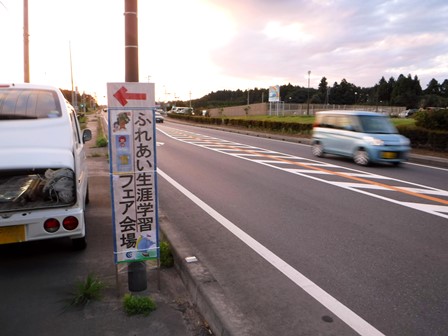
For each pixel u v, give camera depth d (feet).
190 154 48.85
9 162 12.57
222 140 71.97
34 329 10.11
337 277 13.79
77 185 13.71
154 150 11.28
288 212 21.98
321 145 46.78
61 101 16.12
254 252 16.03
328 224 19.80
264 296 12.35
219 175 33.65
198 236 17.92
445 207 23.25
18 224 12.71
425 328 10.69
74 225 13.46
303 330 10.44
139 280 11.89
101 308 11.12
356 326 10.71
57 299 11.69
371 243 17.15
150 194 11.44
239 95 426.10
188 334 10.16
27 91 16.17
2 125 14.34
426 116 55.21
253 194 26.37
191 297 12.15
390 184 30.30
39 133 14.38
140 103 11.02
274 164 40.55
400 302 12.08
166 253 14.58
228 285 13.08
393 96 316.19
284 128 87.40
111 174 11.06
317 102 322.14
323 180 31.60
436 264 14.98
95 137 70.44
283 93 362.53
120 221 11.34
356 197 25.67
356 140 40.88
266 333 10.22
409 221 20.38
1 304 11.41
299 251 16.19
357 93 351.05
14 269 13.82
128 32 11.21
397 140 39.58
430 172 37.06
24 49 52.85
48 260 14.57
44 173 13.00
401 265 14.87
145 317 10.78
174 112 225.97
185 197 25.41
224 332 10.04
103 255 15.10
